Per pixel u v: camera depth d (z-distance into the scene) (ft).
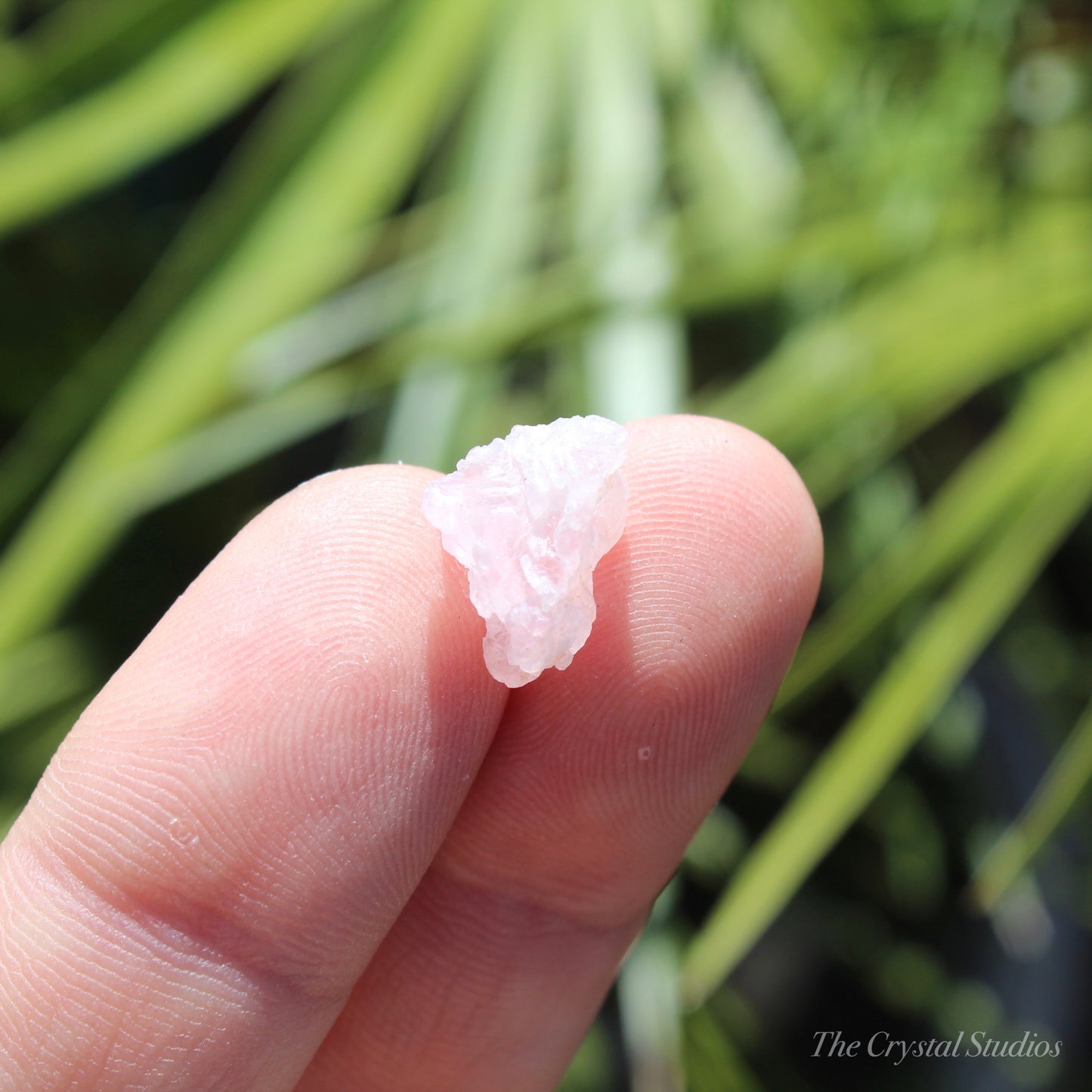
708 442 0.35
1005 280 0.42
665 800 0.35
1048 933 0.48
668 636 0.34
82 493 0.40
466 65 0.43
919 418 0.42
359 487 0.34
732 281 0.41
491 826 0.35
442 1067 0.37
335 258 0.42
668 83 0.45
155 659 0.34
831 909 0.50
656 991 0.39
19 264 0.50
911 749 0.50
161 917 0.33
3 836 0.43
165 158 0.55
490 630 0.33
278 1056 0.34
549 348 0.44
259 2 0.42
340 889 0.34
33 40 0.48
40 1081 0.33
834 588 0.50
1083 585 0.52
